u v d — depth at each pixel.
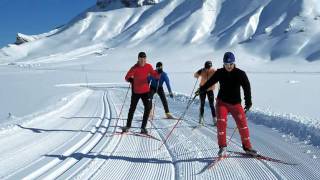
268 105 18.75
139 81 9.67
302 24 156.00
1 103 21.25
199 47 164.25
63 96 24.11
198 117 12.95
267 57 136.38
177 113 14.31
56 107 16.69
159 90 12.62
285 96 23.61
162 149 7.99
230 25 186.25
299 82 38.38
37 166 6.76
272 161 6.84
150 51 170.38
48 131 10.43
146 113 9.68
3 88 35.53
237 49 147.62
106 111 15.26
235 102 6.87
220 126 6.86
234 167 6.51
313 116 14.25
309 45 137.50
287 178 5.86
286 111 16.03
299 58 128.75
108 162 6.96
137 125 11.28
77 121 12.34
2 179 6.07
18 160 7.25
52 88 35.44
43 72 81.69
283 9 176.62
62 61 157.25
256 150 7.68
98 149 8.02
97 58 160.88
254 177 5.95
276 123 10.77
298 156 7.14
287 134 9.35
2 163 7.05
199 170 6.38
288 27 155.62
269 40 149.62
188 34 183.12
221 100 6.91
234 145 8.21
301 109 16.92
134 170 6.44
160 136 9.48
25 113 15.70
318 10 169.38
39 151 7.95
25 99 23.00
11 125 11.37
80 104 18.97
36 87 37.19
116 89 34.69
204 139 8.94
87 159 7.20
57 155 7.57
